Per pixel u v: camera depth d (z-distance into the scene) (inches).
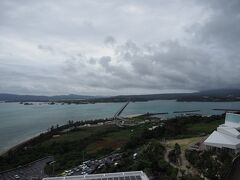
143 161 4325.8
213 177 3683.6
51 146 7573.8
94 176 2768.2
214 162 4205.2
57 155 6594.5
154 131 7445.9
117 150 6565.0
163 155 4835.1
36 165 5831.7
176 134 7224.4
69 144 7701.8
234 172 4082.2
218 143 4968.0
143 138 6998.0
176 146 4960.6
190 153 4722.0
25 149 7603.4
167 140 6309.1
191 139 6264.8
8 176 5044.3
